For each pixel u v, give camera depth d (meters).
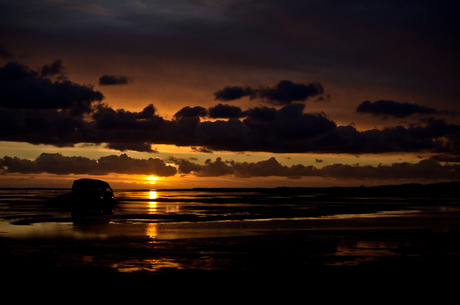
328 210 34.25
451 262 12.13
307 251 13.86
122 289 9.05
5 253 13.14
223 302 8.22
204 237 17.14
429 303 8.29
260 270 10.98
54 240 15.98
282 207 38.84
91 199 36.19
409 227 21.00
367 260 12.39
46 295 8.61
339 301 8.36
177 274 10.45
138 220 24.62
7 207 37.00
